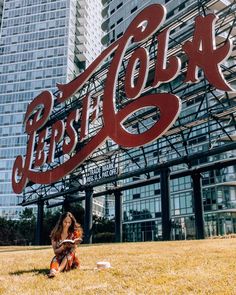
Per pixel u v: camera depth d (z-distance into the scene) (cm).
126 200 6794
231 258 916
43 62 12706
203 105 5375
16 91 12519
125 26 8919
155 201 6197
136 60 2878
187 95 2697
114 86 3031
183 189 5788
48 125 4178
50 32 13100
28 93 12381
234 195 5419
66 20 13138
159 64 2720
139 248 1529
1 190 11200
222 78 2242
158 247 1541
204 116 2564
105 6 10312
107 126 2964
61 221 765
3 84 12712
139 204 6500
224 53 2264
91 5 15900
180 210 5756
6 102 12438
